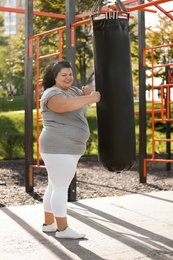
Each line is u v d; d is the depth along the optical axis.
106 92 3.85
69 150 3.93
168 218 4.88
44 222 4.33
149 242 3.93
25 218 4.89
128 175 8.71
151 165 10.19
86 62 21.05
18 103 23.09
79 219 4.85
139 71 7.69
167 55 15.81
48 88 4.04
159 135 14.13
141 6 5.66
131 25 17.62
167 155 9.30
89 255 3.56
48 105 3.90
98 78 3.91
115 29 3.87
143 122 7.68
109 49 3.86
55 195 4.02
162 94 8.19
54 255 3.57
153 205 5.63
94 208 5.46
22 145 10.96
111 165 3.87
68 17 6.08
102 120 3.87
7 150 10.83
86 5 18.12
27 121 6.85
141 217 4.93
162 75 15.84
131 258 3.48
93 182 7.91
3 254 3.60
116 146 3.82
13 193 6.71
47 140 3.93
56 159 3.93
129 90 3.89
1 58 19.50
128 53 3.92
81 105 3.79
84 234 4.07
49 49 18.30
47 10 18.05
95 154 11.66
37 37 6.88
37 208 5.45
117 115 3.82
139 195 6.43
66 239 4.04
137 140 12.25
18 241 3.97
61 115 3.93
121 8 3.92
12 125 15.12
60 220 4.04
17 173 8.91
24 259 3.47
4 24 20.47
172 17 7.56
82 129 3.98
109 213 5.16
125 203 5.79
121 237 4.10
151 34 15.89
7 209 5.40
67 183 4.02
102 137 3.88
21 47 19.55
